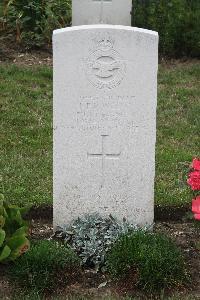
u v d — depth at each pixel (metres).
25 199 3.46
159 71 5.57
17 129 4.41
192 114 4.75
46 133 4.37
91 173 3.02
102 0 5.53
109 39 2.87
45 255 2.79
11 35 6.00
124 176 3.03
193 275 2.84
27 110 4.69
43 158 4.00
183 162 3.85
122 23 5.61
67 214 3.08
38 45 5.86
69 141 2.99
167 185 3.64
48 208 3.40
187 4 6.10
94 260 2.89
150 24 5.93
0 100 4.82
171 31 5.86
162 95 5.07
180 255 2.84
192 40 5.86
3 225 2.84
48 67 5.51
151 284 2.72
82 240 2.97
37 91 5.02
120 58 2.89
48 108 4.76
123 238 2.88
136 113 2.95
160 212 3.39
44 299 2.70
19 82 5.17
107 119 2.96
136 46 2.87
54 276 2.76
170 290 2.74
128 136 2.98
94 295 2.72
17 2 5.93
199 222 3.00
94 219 3.03
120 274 2.78
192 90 5.19
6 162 3.92
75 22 5.60
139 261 2.76
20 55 5.75
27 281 2.74
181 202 3.44
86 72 2.90
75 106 2.94
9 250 2.76
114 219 3.04
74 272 2.81
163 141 4.32
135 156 3.01
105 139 2.99
